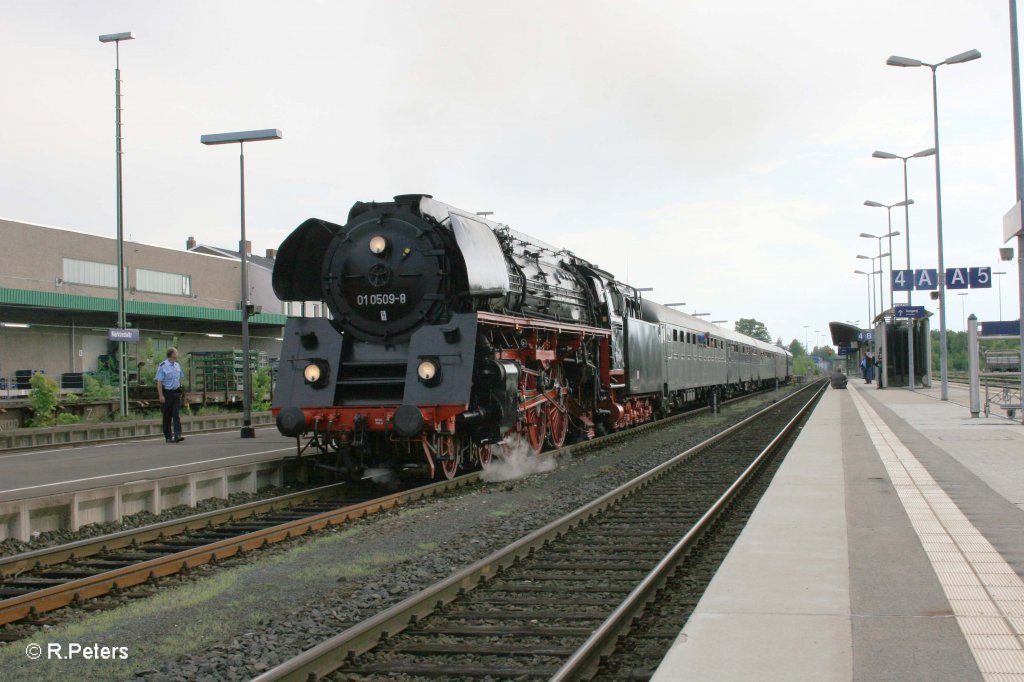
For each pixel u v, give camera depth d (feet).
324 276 44.83
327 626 20.25
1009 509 31.19
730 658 15.79
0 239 119.65
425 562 26.53
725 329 149.59
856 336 235.20
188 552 26.53
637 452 61.62
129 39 84.89
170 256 149.28
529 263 53.16
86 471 44.34
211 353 114.73
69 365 126.62
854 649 16.24
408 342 43.29
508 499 39.45
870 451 51.01
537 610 21.54
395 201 44.60
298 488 43.80
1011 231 67.77
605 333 65.72
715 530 31.71
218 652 18.44
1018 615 18.33
